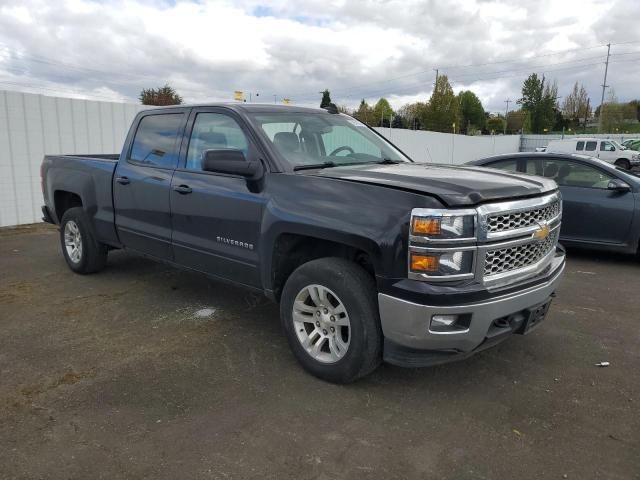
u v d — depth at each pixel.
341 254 3.56
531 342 4.28
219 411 3.19
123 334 4.39
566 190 7.28
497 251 3.14
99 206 5.54
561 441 2.90
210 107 4.44
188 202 4.39
